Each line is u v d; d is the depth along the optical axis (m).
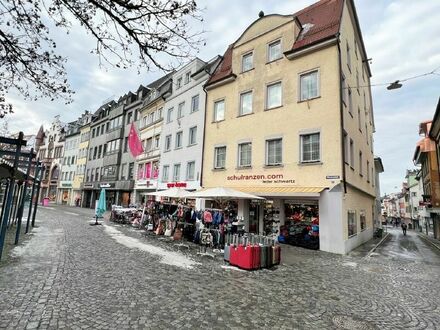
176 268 8.23
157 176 28.39
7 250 8.91
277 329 4.52
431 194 25.50
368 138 25.12
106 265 7.96
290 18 17.44
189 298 5.72
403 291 7.18
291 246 14.40
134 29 3.89
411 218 61.56
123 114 37.75
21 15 3.87
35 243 10.51
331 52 15.04
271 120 17.08
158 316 4.73
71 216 24.55
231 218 13.85
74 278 6.51
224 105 20.61
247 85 19.11
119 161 36.72
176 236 13.91
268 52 18.34
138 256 9.54
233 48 20.69
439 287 7.77
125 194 34.62
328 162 14.10
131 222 20.73
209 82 21.77
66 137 55.34
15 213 15.76
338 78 14.48
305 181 14.82
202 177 21.06
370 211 24.06
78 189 47.22
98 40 4.01
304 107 15.58
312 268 9.48
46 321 4.26
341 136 13.87
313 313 5.33
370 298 6.45
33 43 4.15
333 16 16.78
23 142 7.64
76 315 4.55
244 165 18.16
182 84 26.91
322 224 13.73
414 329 4.82
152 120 31.64
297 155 15.38
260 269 8.84
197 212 14.08
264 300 5.90
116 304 5.14
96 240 12.29
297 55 16.33
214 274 7.84
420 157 33.56
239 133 18.89
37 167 14.56
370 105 28.05
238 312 5.15
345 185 13.70
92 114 50.28
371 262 11.32
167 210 15.91
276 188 15.50
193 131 24.44
